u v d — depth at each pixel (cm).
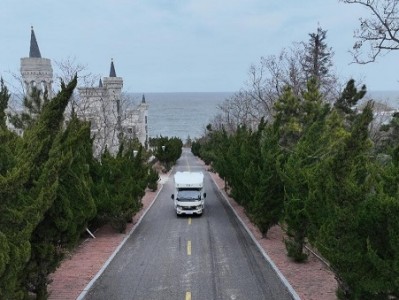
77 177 1408
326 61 3684
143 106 8562
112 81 5306
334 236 894
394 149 1098
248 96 8206
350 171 909
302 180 1375
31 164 969
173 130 19625
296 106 2389
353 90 2656
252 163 1962
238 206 3080
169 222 2477
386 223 841
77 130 1523
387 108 3903
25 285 1018
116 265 1537
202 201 2731
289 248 1538
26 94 2970
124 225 2156
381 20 1941
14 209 830
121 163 2289
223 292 1231
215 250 1758
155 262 1577
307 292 1201
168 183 4681
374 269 865
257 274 1404
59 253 1134
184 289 1264
